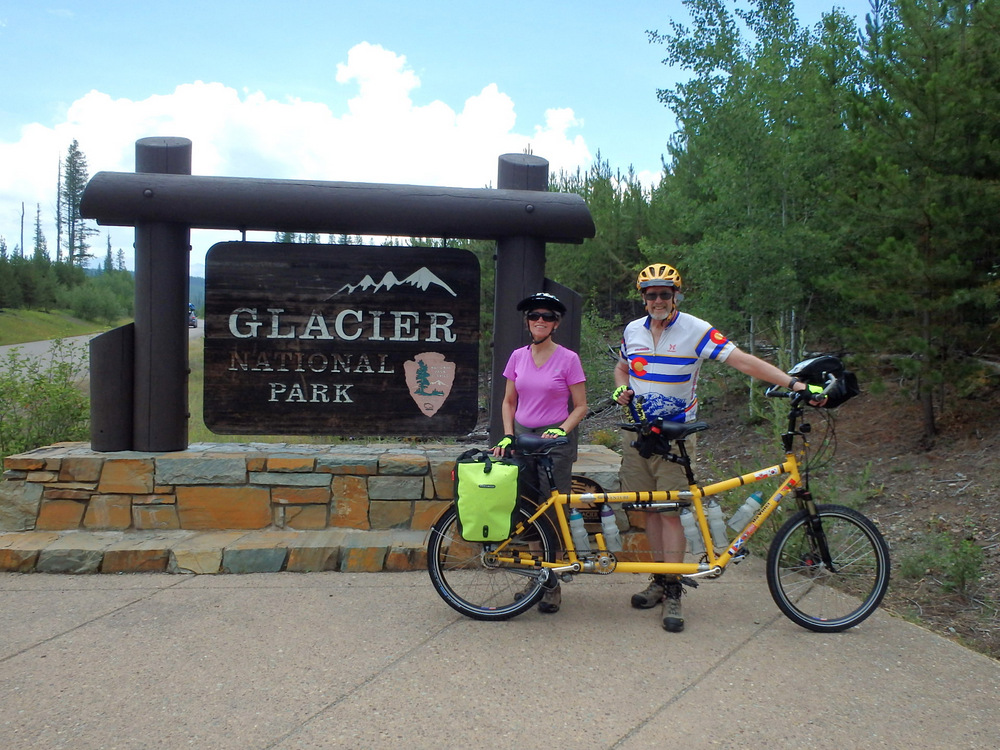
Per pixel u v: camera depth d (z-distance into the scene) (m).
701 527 3.75
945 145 6.23
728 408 9.62
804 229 8.00
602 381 10.70
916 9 6.65
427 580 4.39
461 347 5.19
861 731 2.75
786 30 10.14
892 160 6.61
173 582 4.31
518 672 3.21
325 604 3.99
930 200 6.07
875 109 6.74
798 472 3.81
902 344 6.33
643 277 3.77
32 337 41.88
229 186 4.81
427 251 5.14
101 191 4.74
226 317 5.06
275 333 5.09
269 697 2.97
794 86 8.78
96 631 3.61
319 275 5.10
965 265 5.92
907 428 7.15
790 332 8.83
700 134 9.27
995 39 6.24
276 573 4.48
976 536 4.98
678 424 3.70
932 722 2.82
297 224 4.91
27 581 4.30
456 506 3.76
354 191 4.88
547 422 4.04
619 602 4.10
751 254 8.08
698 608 3.99
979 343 6.34
